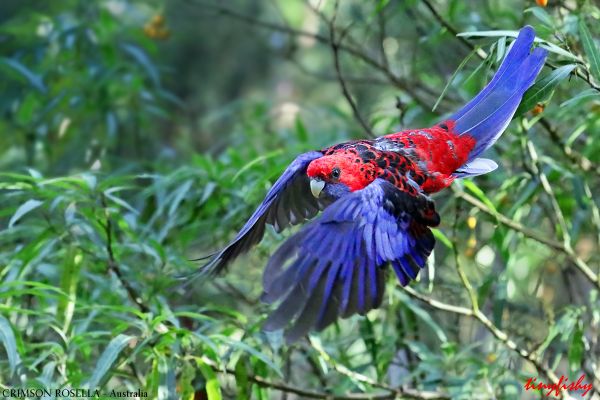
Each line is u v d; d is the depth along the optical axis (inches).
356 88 532.1
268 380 359.3
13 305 372.8
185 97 655.1
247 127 508.1
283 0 633.6
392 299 359.3
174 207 375.6
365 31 456.8
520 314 408.2
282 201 311.3
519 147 380.5
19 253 351.9
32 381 309.3
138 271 382.3
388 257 270.2
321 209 313.6
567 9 361.1
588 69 295.6
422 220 282.5
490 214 363.6
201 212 414.3
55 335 371.6
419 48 466.3
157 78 514.3
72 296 338.3
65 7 582.9
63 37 527.2
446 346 360.2
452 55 448.8
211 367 339.3
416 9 434.3
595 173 402.0
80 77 524.4
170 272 379.2
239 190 402.9
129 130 572.1
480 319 348.2
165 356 323.3
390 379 410.6
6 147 543.2
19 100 546.9
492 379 353.4
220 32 652.7
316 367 386.6
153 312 354.0
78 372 327.9
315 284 259.8
